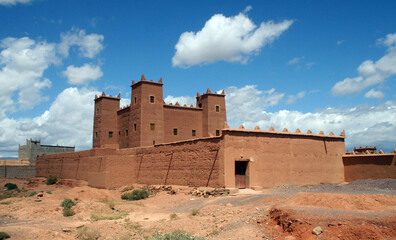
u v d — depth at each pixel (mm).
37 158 64188
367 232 11820
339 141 37094
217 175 27703
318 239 12195
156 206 25672
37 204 24219
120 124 48844
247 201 21266
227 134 27641
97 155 39156
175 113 45000
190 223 17531
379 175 33094
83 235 15875
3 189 44531
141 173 38312
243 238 13859
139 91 42625
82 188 34312
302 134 33188
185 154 31984
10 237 14836
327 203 14961
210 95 47031
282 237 13227
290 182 31578
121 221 19500
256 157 29391
